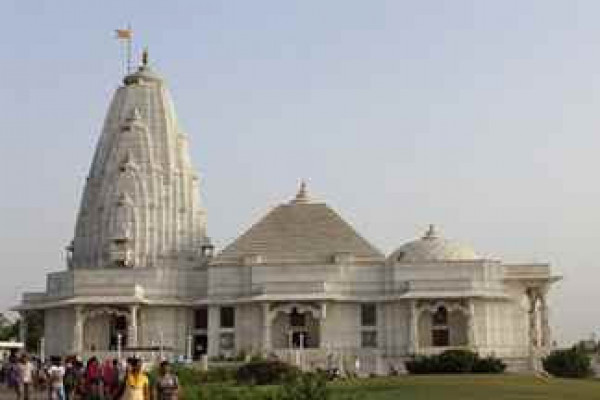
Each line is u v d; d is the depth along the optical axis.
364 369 128.88
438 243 145.88
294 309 137.75
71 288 142.38
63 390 53.72
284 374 85.06
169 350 133.25
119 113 167.12
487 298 135.62
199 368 98.00
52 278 147.50
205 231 165.62
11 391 69.88
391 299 136.88
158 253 157.12
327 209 151.75
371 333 138.75
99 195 161.25
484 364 112.81
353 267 140.88
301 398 41.72
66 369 56.09
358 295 139.38
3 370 81.25
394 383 81.25
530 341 142.38
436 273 137.38
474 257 144.75
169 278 145.62
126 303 139.25
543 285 143.75
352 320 139.12
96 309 140.62
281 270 140.62
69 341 141.88
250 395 47.72
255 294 139.00
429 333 137.50
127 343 140.75
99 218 159.75
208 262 152.12
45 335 147.00
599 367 120.81
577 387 74.75
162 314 144.62
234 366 102.31
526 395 65.62
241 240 150.38
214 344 140.75
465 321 136.75
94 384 50.25
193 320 146.00
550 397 63.91
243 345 139.50
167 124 166.50
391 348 136.75
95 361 51.03
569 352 117.69
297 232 149.62
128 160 160.75
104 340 143.50
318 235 149.00
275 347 140.50
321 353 129.50
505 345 138.25
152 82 169.50
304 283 137.75
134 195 158.50
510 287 143.50
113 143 164.38
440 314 138.25
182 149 167.12
